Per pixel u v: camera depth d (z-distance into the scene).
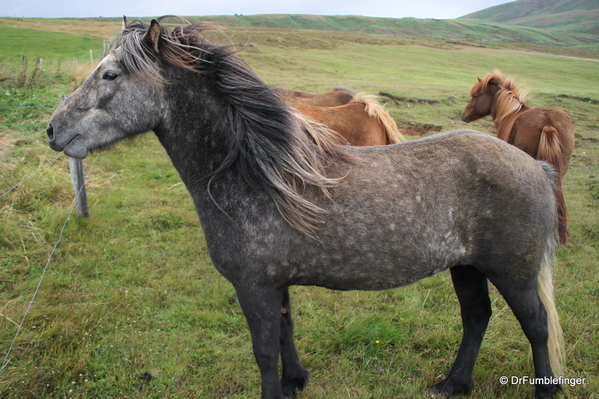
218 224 2.17
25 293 3.56
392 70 24.22
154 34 2.10
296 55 26.62
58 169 6.09
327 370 2.93
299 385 2.72
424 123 11.09
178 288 3.86
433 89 15.50
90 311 3.36
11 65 12.34
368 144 4.71
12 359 2.78
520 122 5.18
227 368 2.87
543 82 22.89
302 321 3.46
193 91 2.21
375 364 2.98
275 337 2.24
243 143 2.16
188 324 3.35
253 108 2.17
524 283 2.31
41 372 2.69
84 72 11.26
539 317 2.39
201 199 2.23
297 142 2.18
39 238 4.46
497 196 2.19
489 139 2.37
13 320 3.12
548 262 2.42
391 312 3.60
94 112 2.11
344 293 3.88
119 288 3.78
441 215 2.18
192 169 2.27
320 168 2.21
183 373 2.84
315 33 47.91
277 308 2.24
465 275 2.66
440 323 3.44
